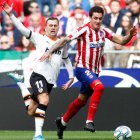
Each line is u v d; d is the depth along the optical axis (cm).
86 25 2589
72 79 2611
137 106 3222
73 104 2695
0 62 3284
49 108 3216
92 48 2594
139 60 3272
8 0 2488
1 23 4047
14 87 3244
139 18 4038
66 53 2550
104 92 3231
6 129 3219
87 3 4328
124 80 3281
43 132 3097
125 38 2597
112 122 3222
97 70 2628
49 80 2438
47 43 2442
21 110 3212
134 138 2695
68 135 2892
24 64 3272
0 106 3222
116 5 3956
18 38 3800
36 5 4325
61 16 4072
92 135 2892
